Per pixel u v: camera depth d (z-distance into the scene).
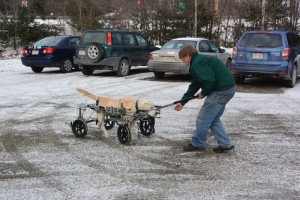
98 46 14.91
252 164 5.70
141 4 28.25
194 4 26.08
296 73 13.12
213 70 5.93
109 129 7.54
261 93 11.70
